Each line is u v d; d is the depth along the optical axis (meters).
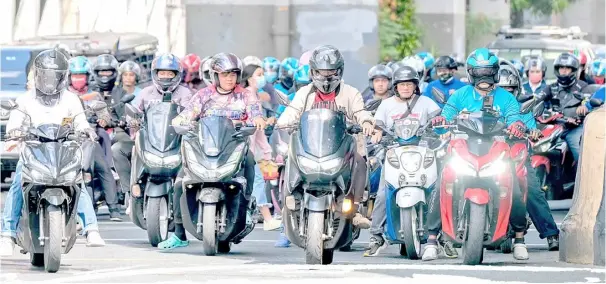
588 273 24.09
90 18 64.62
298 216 24.06
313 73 24.53
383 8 76.62
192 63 37.56
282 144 34.47
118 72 38.28
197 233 27.39
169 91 30.53
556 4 86.31
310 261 23.77
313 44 53.06
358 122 24.81
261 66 35.62
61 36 53.47
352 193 23.83
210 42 54.81
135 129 28.94
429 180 25.91
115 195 35.53
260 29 53.97
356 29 51.69
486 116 23.92
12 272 23.77
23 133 23.11
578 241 25.98
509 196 23.88
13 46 47.66
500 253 28.20
